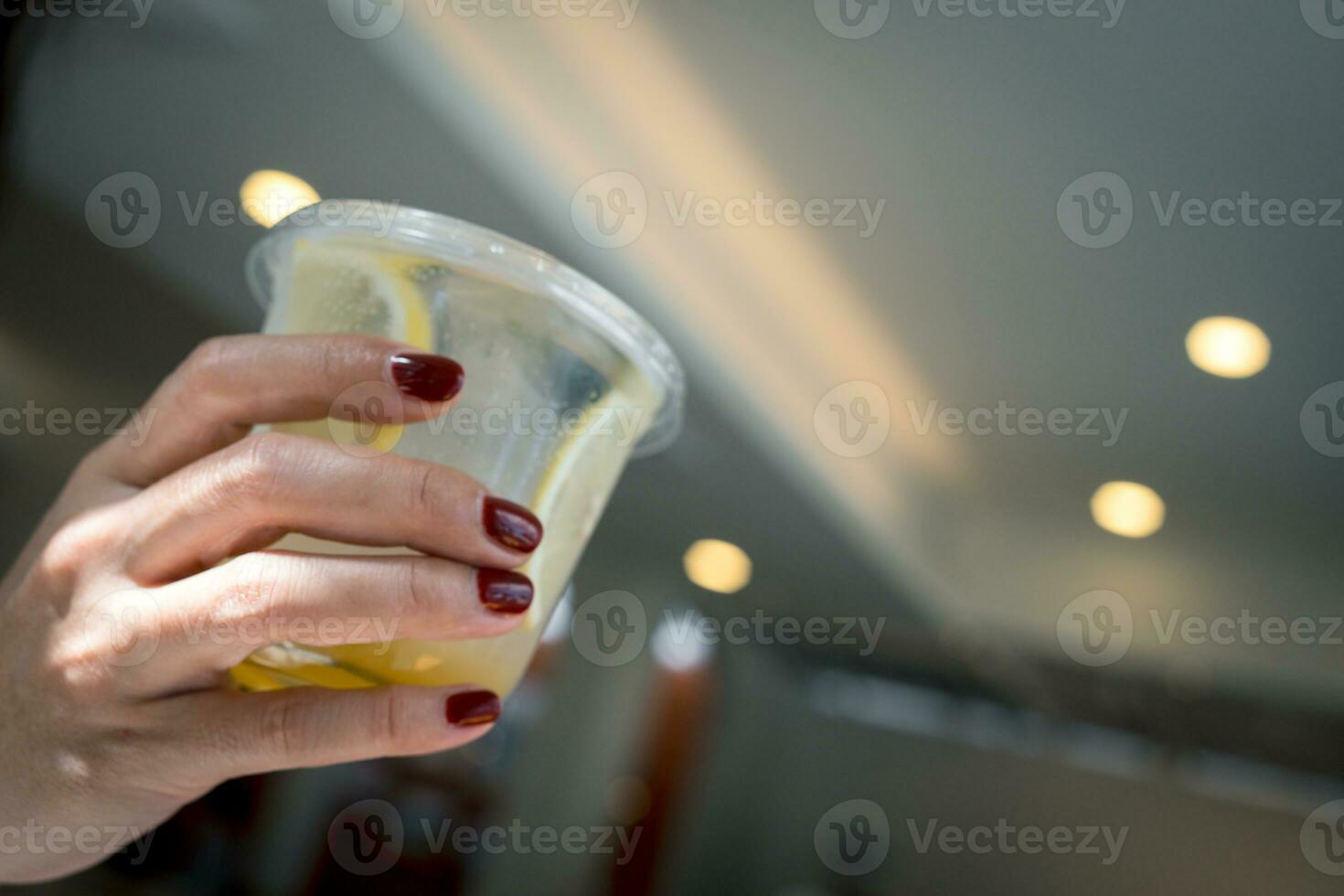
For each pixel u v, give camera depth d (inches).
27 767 23.7
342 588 22.2
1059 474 162.9
